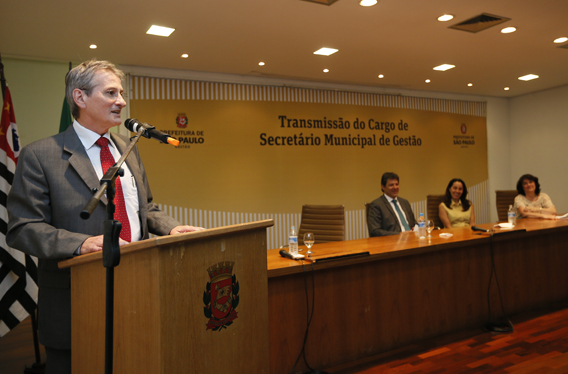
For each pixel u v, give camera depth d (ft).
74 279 4.02
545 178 25.86
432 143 25.04
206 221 18.63
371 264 8.82
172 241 3.14
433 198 16.33
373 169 23.03
